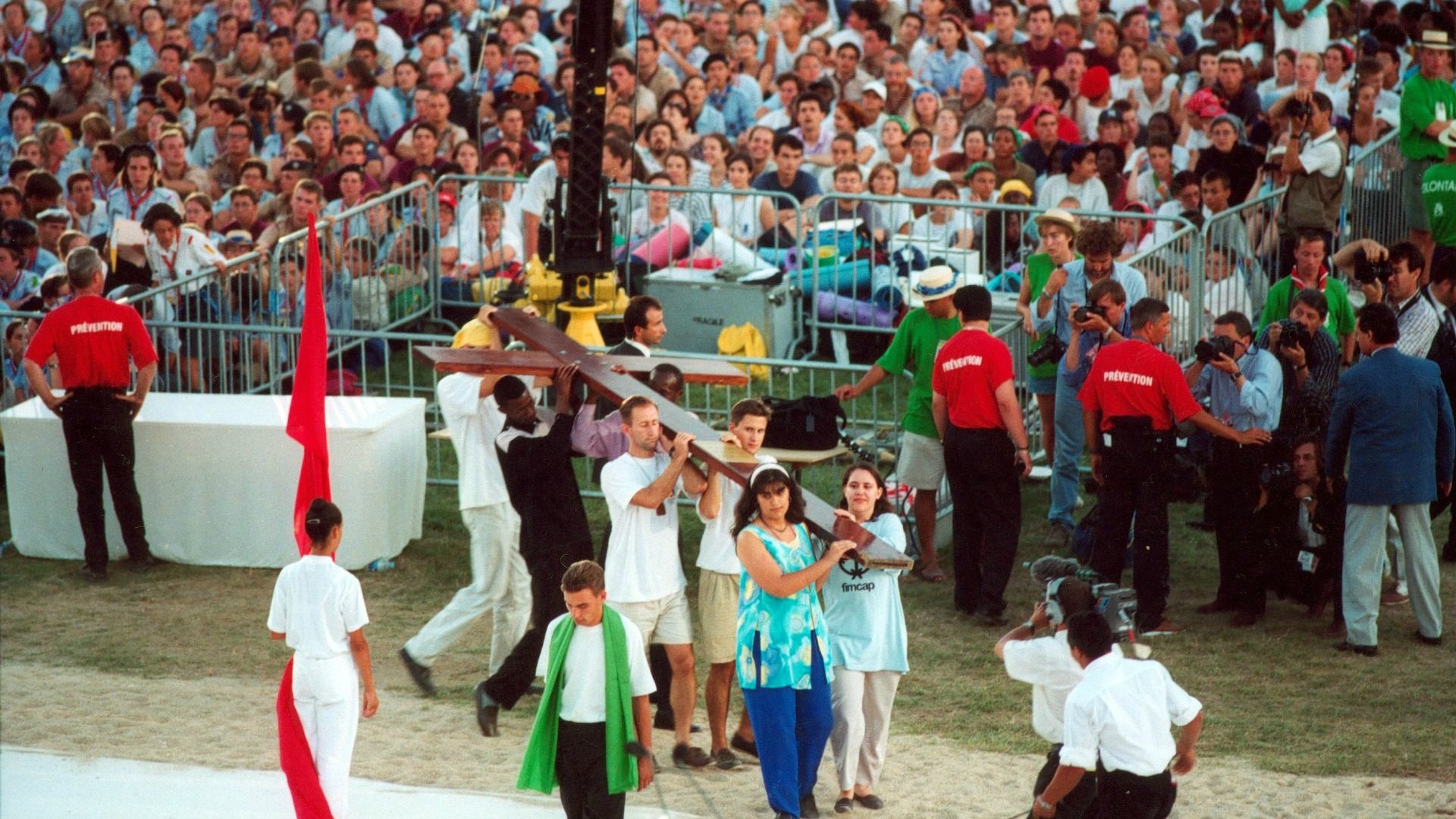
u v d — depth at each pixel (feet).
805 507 94.63
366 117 222.28
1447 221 157.48
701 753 102.37
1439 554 134.82
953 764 102.01
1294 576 123.75
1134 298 136.26
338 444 133.69
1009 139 188.96
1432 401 114.62
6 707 112.37
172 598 132.16
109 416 133.69
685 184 190.29
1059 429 136.05
